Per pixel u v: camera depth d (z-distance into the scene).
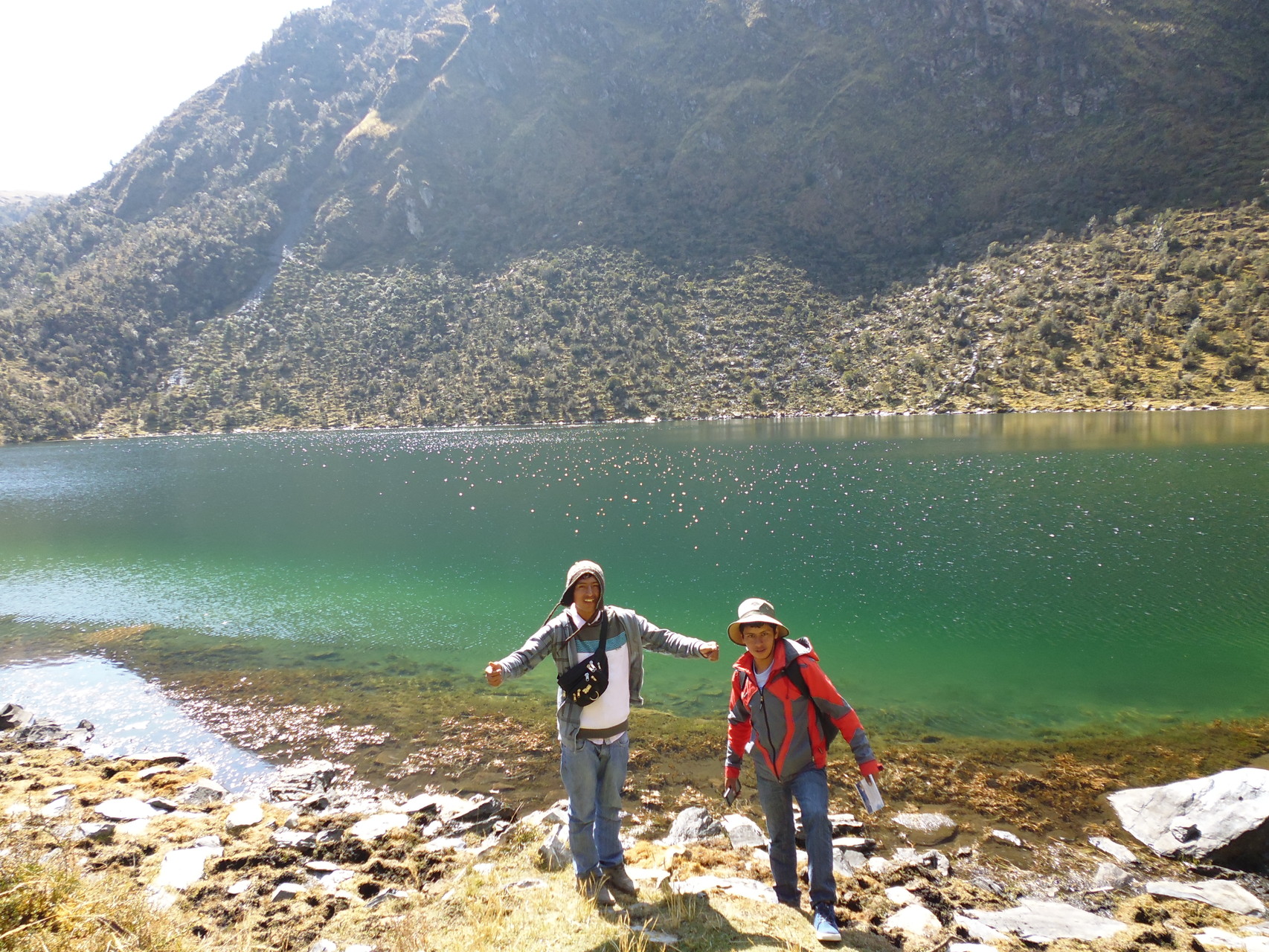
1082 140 166.75
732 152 198.00
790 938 4.93
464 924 5.07
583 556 26.58
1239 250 116.75
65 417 125.69
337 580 23.69
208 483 54.50
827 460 54.31
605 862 5.55
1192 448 52.03
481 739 11.63
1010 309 123.81
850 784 9.96
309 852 7.00
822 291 151.50
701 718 12.30
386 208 198.25
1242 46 168.38
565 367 130.88
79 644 17.34
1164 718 12.12
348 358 142.12
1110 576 21.27
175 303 165.62
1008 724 12.03
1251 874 7.64
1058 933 5.99
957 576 22.02
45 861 5.84
